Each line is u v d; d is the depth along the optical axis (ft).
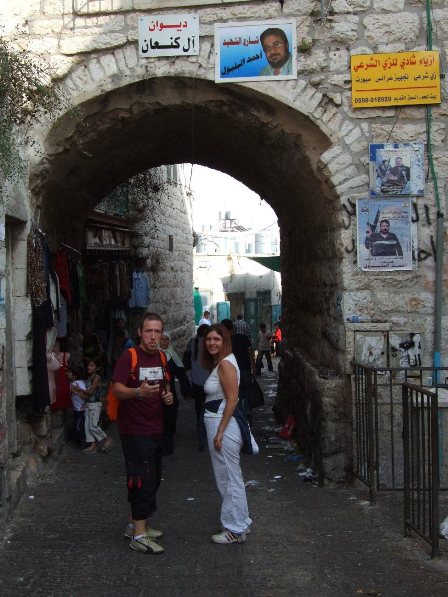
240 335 29.50
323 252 25.49
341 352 22.53
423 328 22.07
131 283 46.42
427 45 22.09
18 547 16.61
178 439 30.99
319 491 21.47
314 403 23.49
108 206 40.52
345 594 13.98
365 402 20.95
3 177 18.35
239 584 14.53
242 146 28.12
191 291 70.85
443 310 22.02
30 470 21.94
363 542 16.92
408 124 22.20
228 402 16.69
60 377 25.52
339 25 22.30
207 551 16.42
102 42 22.66
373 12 22.26
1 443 17.33
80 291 32.99
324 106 22.34
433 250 22.13
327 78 22.35
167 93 23.58
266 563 15.67
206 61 22.53
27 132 22.34
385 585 14.39
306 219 28.60
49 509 19.66
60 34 22.82
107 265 40.78
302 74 22.41
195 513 19.49
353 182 22.24
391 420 19.99
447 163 22.09
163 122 26.35
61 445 26.84
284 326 37.58
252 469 24.58
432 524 15.69
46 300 23.11
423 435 16.28
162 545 16.85
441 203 22.09
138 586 14.43
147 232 50.37
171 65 22.61
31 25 22.90
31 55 22.72
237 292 96.68
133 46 22.71
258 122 23.97
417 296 22.11
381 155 22.13
